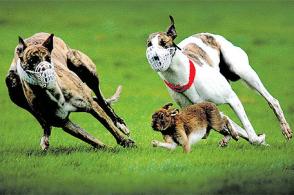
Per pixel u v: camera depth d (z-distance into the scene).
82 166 13.38
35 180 12.64
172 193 11.98
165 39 13.70
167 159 13.34
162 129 13.69
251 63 29.19
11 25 34.16
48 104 13.70
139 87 25.62
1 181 12.60
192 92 14.28
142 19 37.34
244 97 24.39
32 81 13.25
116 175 12.84
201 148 14.72
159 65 13.62
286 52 31.11
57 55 14.62
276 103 15.36
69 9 38.38
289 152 14.62
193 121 13.87
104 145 14.55
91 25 35.25
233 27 35.91
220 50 15.16
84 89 14.17
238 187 12.27
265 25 36.59
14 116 21.09
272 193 11.98
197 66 14.30
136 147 14.79
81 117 20.89
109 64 28.94
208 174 12.80
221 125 14.27
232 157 13.91
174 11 39.75
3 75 26.38
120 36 33.62
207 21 37.22
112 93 24.66
